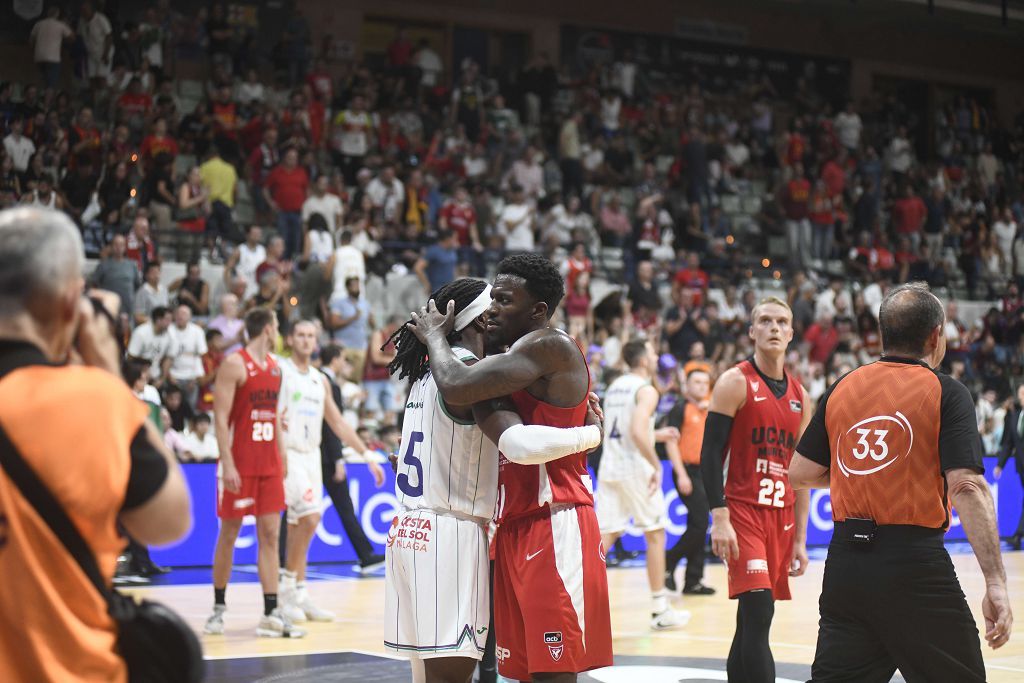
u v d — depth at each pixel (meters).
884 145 23.25
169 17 17.48
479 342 3.46
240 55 17.84
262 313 6.34
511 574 3.31
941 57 26.53
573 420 3.24
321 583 8.81
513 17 22.59
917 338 3.38
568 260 14.59
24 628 1.71
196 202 13.82
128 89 15.63
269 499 6.29
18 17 17.03
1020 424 12.40
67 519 1.75
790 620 7.04
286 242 14.26
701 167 18.91
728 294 15.96
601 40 23.23
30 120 14.20
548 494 3.25
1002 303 19.00
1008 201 23.69
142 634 1.81
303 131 16.61
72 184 13.76
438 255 14.18
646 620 7.16
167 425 9.86
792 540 4.63
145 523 1.88
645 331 14.15
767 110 22.55
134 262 11.80
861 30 25.58
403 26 21.95
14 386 1.78
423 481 3.36
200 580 8.84
